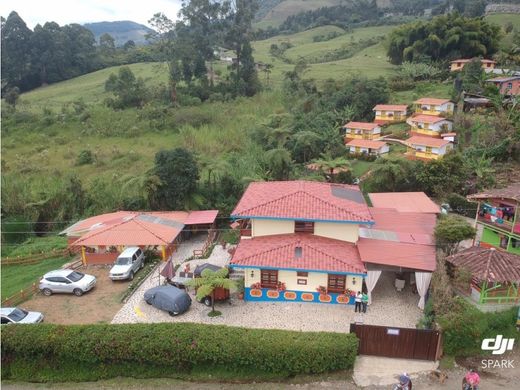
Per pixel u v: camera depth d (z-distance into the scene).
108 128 76.94
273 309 27.25
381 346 22.88
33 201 48.88
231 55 125.19
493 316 23.53
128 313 27.23
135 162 62.34
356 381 21.34
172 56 89.06
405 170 47.06
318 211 29.42
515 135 52.88
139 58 131.25
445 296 24.34
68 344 22.19
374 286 28.48
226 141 66.25
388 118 72.44
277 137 61.38
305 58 130.88
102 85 106.00
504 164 50.38
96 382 22.33
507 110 62.97
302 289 27.86
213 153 62.09
